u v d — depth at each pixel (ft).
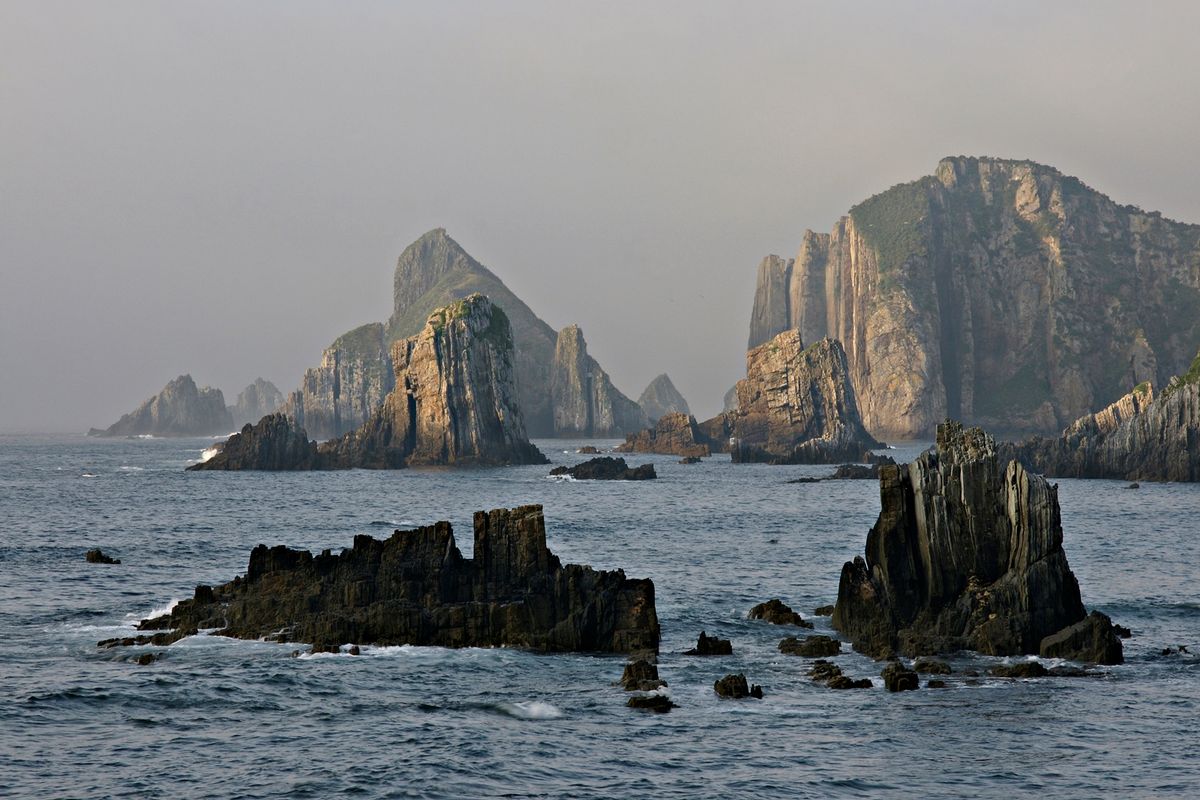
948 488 187.21
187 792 115.03
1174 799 115.75
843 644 185.26
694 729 137.90
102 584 244.22
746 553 309.01
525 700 149.89
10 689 150.61
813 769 123.95
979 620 180.55
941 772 123.24
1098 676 164.55
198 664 166.30
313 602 190.29
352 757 126.31
